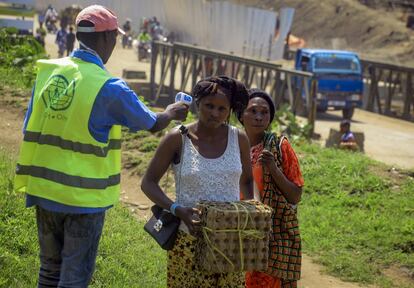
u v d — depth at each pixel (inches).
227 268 161.5
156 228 169.2
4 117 474.9
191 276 169.0
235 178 173.0
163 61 971.3
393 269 311.1
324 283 291.0
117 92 165.0
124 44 1451.8
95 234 170.9
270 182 194.7
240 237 161.5
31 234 261.7
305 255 319.0
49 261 176.4
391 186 411.5
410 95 1012.5
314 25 1991.9
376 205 382.3
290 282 198.5
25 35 762.8
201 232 163.2
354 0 2039.9
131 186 389.1
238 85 174.1
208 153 171.8
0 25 802.2
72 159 164.6
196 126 174.6
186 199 170.6
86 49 170.9
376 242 332.8
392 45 1833.2
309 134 628.4
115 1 1098.7
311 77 713.0
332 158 460.4
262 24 1155.3
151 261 263.6
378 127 920.3
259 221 163.0
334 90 921.5
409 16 1894.7
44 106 167.6
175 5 1157.7
